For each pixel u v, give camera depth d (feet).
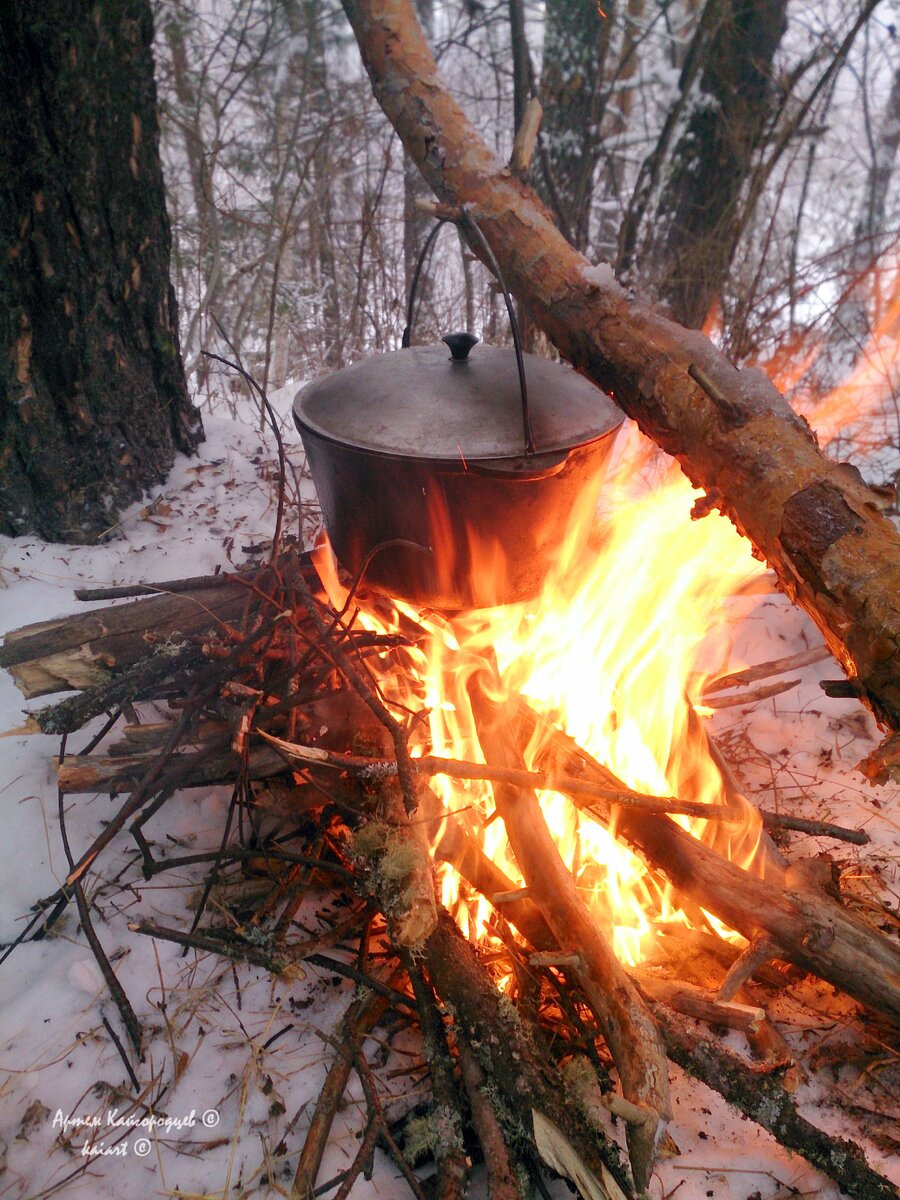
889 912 6.82
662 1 16.63
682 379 6.52
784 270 20.15
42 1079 5.80
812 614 5.53
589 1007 5.87
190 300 23.39
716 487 6.18
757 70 15.92
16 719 8.52
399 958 6.40
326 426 7.05
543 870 6.02
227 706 7.06
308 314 20.36
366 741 6.95
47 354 10.25
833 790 8.32
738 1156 5.38
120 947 6.61
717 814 6.44
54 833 7.42
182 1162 5.38
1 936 6.80
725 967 6.41
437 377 7.25
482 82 25.09
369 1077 5.53
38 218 9.71
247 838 7.43
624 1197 4.76
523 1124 5.08
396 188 26.48
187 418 12.44
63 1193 5.22
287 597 7.91
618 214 19.83
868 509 5.34
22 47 9.12
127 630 7.89
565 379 7.63
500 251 8.11
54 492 10.68
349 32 25.32
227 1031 6.09
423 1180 5.22
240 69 21.65
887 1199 4.87
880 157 30.07
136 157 10.43
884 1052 5.90
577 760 6.88
